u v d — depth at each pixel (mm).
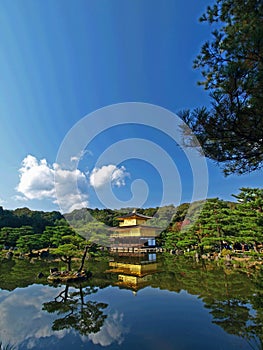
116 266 15367
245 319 5430
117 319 5816
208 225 16828
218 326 5105
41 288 9383
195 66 3451
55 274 11227
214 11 3754
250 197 15172
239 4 3547
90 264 16234
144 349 4199
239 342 4328
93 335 4891
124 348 4262
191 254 19312
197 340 4465
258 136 3314
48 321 5770
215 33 3188
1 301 7621
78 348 4328
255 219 13219
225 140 3615
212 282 9688
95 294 8352
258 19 3131
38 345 4496
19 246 22062
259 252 14305
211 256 17891
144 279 10914
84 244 12156
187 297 7605
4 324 5574
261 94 2844
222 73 2812
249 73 2723
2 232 24625
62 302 7418
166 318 5730
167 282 10109
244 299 7031
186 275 11586
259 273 11078
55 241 17984
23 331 5156
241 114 3082
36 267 15188
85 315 6148
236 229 15914
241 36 2859
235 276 10680
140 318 5812
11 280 11047
